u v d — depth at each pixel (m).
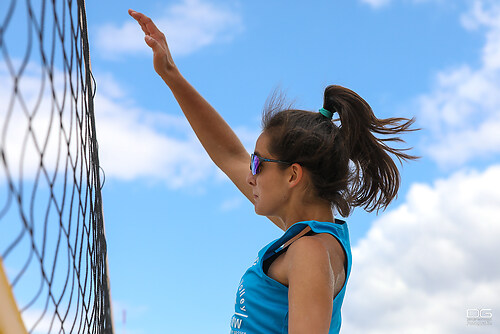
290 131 1.95
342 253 1.87
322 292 1.66
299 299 1.66
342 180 1.97
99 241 1.93
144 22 2.65
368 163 2.13
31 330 1.19
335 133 2.00
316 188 1.95
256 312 1.88
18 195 1.04
